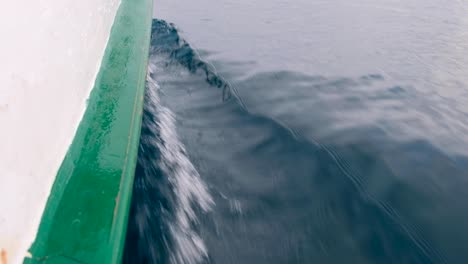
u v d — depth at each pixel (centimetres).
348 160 427
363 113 565
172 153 412
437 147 476
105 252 192
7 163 146
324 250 307
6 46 144
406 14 1405
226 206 349
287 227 329
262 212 346
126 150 281
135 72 440
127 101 361
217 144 454
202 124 501
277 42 950
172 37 904
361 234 322
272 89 632
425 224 334
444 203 364
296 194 371
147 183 345
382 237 319
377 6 1539
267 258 297
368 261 297
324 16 1291
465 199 371
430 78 771
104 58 443
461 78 785
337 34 1072
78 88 277
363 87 684
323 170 407
